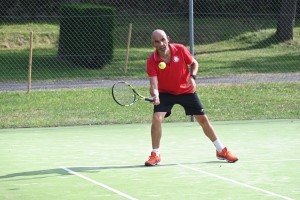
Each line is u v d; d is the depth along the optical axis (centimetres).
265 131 1268
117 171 851
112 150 1043
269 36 3169
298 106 1648
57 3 3338
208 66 2555
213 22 3334
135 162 924
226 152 916
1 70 2394
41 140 1162
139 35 3159
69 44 2386
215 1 3369
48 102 1675
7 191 725
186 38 3195
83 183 770
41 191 725
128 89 902
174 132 1257
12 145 1103
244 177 805
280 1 3325
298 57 2805
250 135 1216
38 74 2306
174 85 880
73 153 1014
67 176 816
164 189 732
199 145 1091
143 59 2653
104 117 1470
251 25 3312
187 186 749
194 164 902
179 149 1048
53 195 703
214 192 716
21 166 895
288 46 3045
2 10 3272
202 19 3362
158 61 871
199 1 3381
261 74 2375
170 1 3403
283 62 2683
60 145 1102
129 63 2536
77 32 2378
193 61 887
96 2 3350
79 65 2389
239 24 3322
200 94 1792
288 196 695
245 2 3384
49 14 3328
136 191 722
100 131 1282
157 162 897
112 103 1669
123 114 1512
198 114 903
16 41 2986
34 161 938
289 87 1906
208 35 3222
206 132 917
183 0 3384
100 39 2392
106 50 2403
